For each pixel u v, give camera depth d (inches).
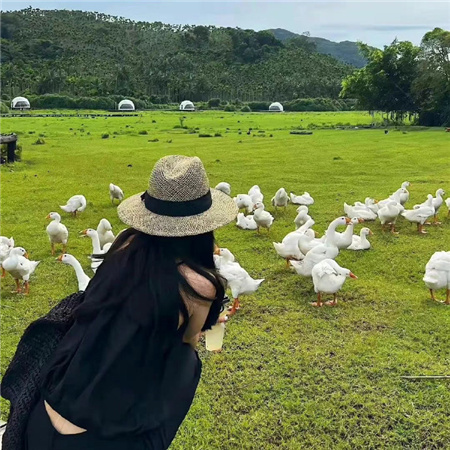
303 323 269.0
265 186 673.6
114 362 84.1
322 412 192.5
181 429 182.7
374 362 228.1
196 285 86.6
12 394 98.7
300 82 4242.1
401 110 1883.6
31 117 2223.2
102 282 88.8
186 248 89.4
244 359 231.1
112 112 2876.5
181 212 88.7
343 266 359.9
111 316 86.1
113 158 935.0
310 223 396.2
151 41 5462.6
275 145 1157.7
